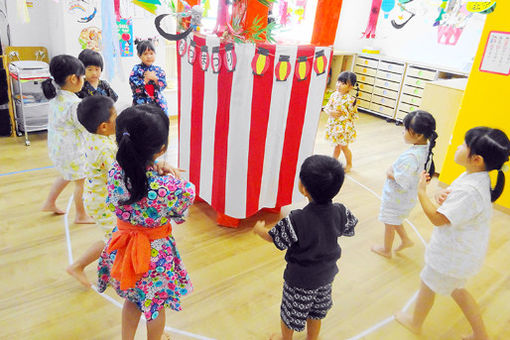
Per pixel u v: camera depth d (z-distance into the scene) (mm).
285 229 1471
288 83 2410
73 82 2289
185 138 2836
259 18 2322
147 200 1295
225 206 2594
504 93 3084
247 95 2314
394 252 2572
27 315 1822
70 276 2098
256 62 2256
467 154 1605
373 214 3045
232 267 2281
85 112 1725
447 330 1941
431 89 3902
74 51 3844
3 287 1981
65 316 1835
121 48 4070
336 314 1997
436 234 1738
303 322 1591
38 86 3908
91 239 2422
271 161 2605
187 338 1768
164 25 4312
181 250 2398
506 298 2215
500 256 2625
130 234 1364
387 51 5891
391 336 1881
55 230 2482
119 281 1433
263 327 1867
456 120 3424
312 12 4930
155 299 1425
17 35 3961
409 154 2188
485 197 1597
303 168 1463
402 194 2297
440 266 1704
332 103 3607
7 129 3861
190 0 2457
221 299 2023
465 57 5059
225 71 2293
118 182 1320
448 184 3592
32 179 3092
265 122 2434
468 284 2318
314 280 1515
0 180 3033
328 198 1468
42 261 2195
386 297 2146
